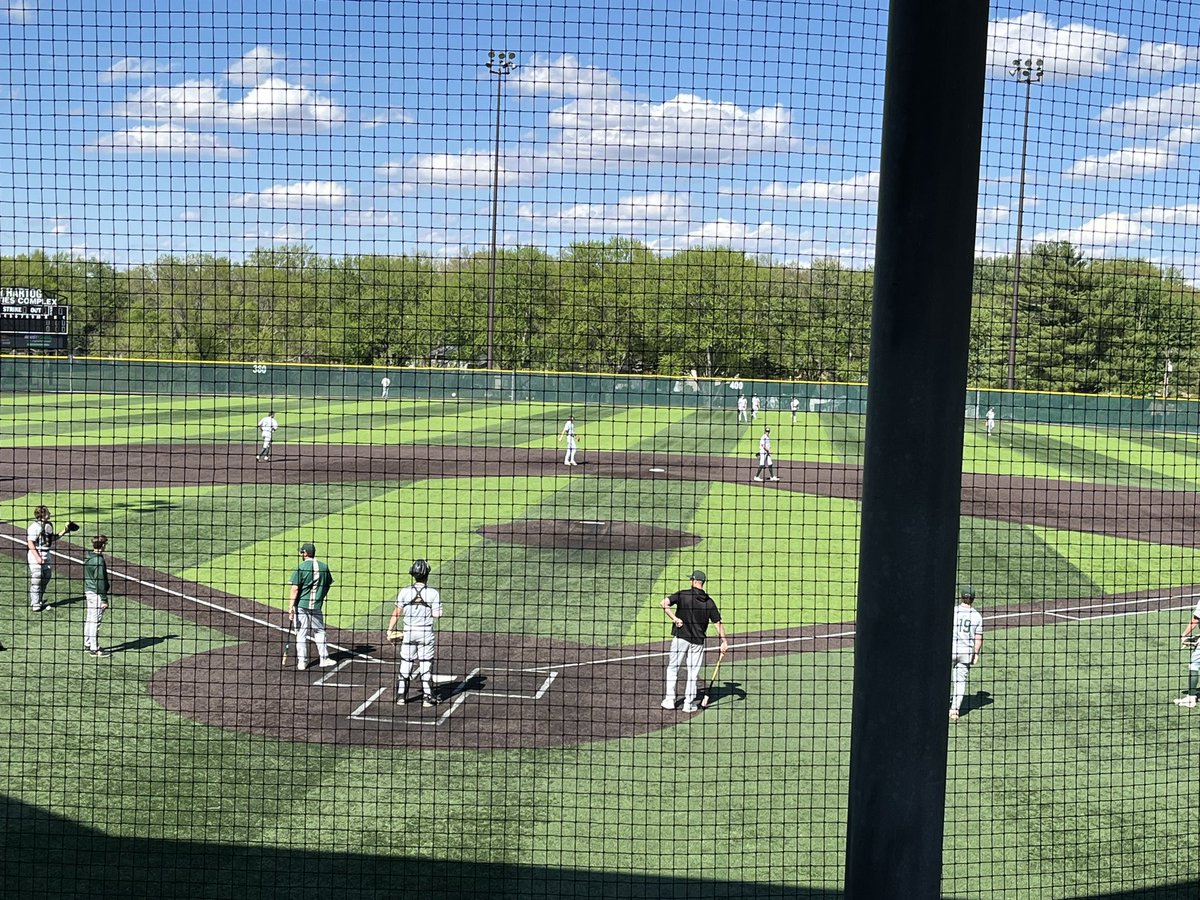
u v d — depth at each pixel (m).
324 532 24.12
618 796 10.66
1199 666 13.91
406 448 39.50
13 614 16.91
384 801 10.46
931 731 3.03
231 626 16.56
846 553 23.58
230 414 47.91
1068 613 18.92
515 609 17.97
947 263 2.90
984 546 24.78
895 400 2.95
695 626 13.05
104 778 10.85
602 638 16.42
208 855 9.32
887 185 2.94
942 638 3.02
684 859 9.41
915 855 3.04
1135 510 30.64
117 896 8.57
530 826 9.99
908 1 2.87
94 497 27.91
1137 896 8.88
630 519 26.91
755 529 26.02
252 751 11.62
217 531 23.91
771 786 10.97
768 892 8.89
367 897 8.67
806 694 13.92
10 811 10.05
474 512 27.27
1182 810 10.65
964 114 2.88
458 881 8.95
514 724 12.59
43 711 12.66
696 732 12.45
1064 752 12.16
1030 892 8.93
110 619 16.72
